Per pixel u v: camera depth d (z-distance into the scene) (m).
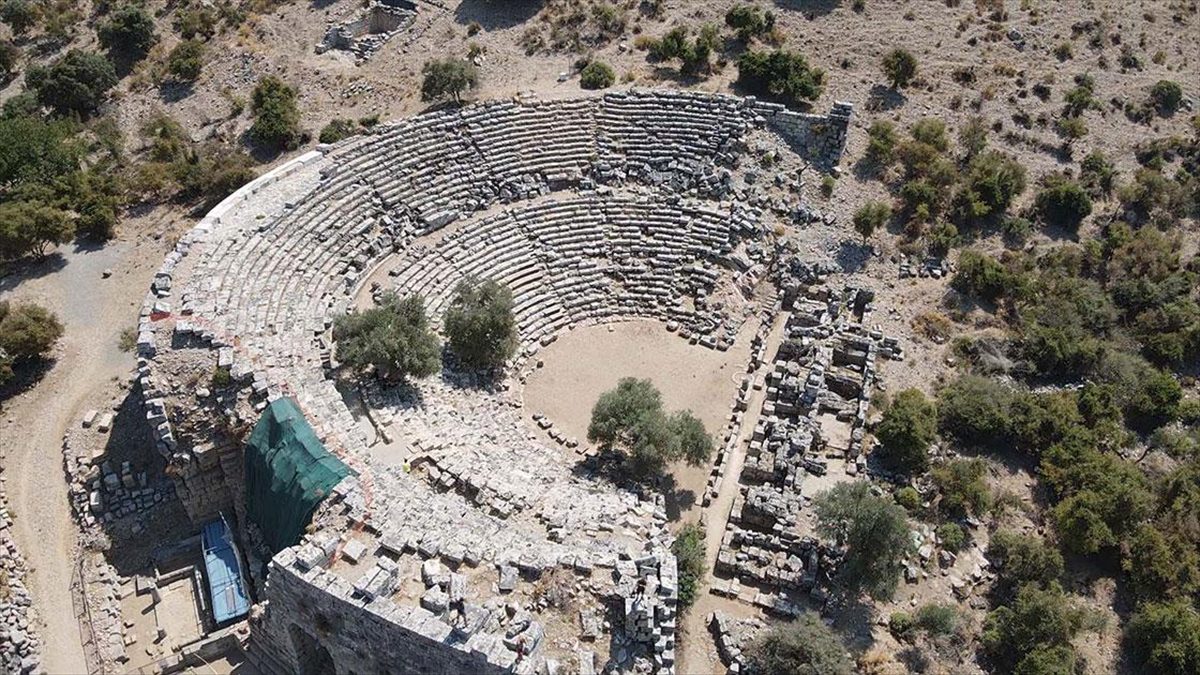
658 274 69.81
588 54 88.56
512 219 71.19
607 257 70.88
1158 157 81.06
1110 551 52.00
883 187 77.06
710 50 86.56
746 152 77.50
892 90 86.00
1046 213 76.19
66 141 77.94
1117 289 69.88
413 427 53.81
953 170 76.44
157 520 50.09
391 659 39.16
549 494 50.44
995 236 74.69
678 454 53.34
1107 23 94.38
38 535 49.50
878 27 92.88
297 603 40.41
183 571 47.75
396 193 69.56
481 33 91.81
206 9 96.94
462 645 36.53
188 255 58.75
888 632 46.91
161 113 85.88
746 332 67.19
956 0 96.06
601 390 62.00
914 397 57.53
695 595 47.41
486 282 60.81
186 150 78.56
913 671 45.09
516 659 36.44
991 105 85.38
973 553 51.47
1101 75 89.25
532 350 64.44
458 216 70.44
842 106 77.06
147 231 70.44
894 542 46.28
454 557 41.41
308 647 43.34
